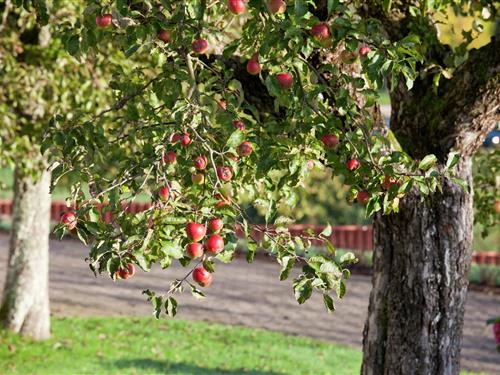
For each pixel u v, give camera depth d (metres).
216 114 5.18
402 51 4.97
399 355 7.39
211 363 15.45
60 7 11.71
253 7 4.81
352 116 5.38
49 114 12.66
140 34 5.05
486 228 10.05
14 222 16.64
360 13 7.16
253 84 6.55
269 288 24.23
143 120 5.73
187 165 4.84
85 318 19.05
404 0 7.13
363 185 5.43
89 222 4.54
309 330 19.41
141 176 4.84
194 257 4.39
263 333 18.48
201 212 4.45
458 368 7.45
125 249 4.41
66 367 14.60
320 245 28.75
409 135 7.11
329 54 6.17
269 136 5.25
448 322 7.34
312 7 6.28
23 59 12.77
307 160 5.11
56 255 28.97
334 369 15.39
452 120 6.86
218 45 6.59
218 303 21.98
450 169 5.27
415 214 7.21
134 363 15.09
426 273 7.26
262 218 27.14
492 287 24.52
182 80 5.32
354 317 20.97
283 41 4.66
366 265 27.20
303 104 5.03
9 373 14.10
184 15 5.03
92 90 12.44
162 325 18.67
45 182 16.66
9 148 12.44
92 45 5.40
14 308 16.50
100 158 5.67
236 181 5.47
